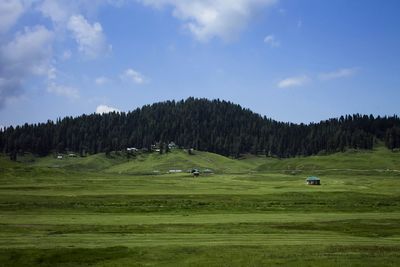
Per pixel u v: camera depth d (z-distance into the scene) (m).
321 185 152.00
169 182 156.25
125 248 40.56
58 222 60.03
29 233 50.75
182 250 40.06
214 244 43.06
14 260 36.84
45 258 37.25
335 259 36.78
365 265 34.97
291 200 97.25
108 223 59.47
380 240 48.09
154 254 38.69
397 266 34.91
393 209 85.00
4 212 73.19
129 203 87.88
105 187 125.56
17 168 162.62
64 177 159.25
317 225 59.47
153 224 58.31
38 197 92.12
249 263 35.59
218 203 90.12
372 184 153.50
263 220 64.69
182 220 64.12
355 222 63.03
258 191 119.69
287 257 37.53
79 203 86.00
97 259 37.28
